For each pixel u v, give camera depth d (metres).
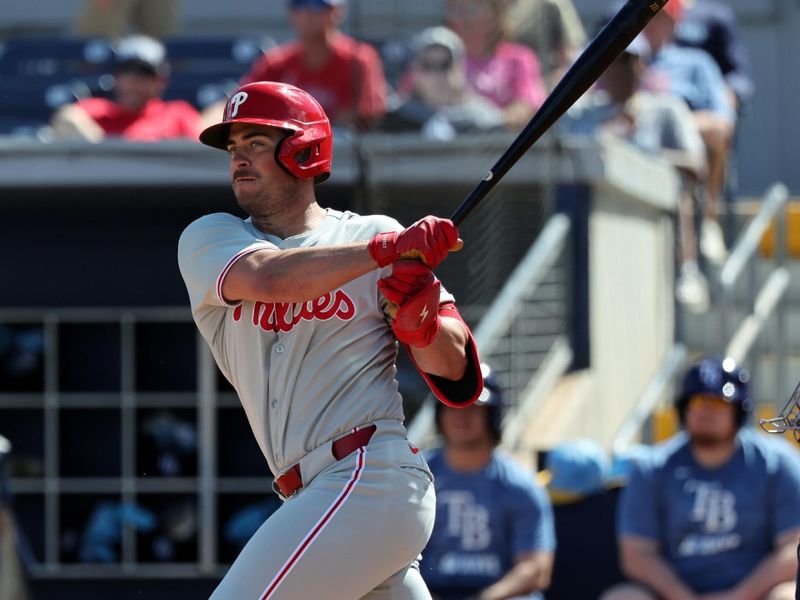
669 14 33.72
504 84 27.66
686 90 33.50
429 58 27.45
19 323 31.94
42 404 31.92
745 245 28.89
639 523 20.33
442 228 10.78
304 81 29.77
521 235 26.91
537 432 25.12
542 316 26.59
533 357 26.22
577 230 27.38
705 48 35.47
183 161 28.66
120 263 31.67
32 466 31.94
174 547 31.80
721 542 20.05
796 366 31.00
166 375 31.88
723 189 34.62
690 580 20.11
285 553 11.09
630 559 20.27
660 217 32.06
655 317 31.80
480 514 20.41
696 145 31.92
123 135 30.38
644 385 30.94
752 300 29.81
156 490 31.89
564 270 27.25
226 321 11.89
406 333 11.07
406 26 29.02
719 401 19.81
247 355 11.78
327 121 12.05
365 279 11.66
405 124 27.72
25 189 29.11
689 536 20.16
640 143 31.23
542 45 28.27
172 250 31.58
